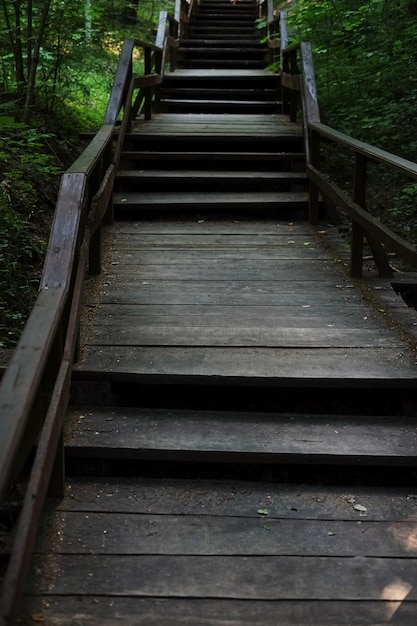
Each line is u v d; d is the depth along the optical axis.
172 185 6.80
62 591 2.36
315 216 6.29
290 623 2.24
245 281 4.84
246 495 2.96
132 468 3.08
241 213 6.42
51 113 8.33
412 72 8.20
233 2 15.34
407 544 2.64
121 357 3.61
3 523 2.81
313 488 3.04
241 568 2.50
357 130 8.34
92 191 4.86
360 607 2.32
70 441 3.07
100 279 4.82
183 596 2.35
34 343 2.26
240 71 10.91
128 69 7.04
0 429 1.81
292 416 3.41
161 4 16.08
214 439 3.13
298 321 4.15
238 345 3.79
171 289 4.66
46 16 7.46
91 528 2.69
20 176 6.23
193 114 9.05
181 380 3.42
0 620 1.70
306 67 7.17
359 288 4.73
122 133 6.96
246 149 7.55
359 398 3.47
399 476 3.07
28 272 5.48
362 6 8.73
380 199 7.49
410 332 3.99
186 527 2.72
